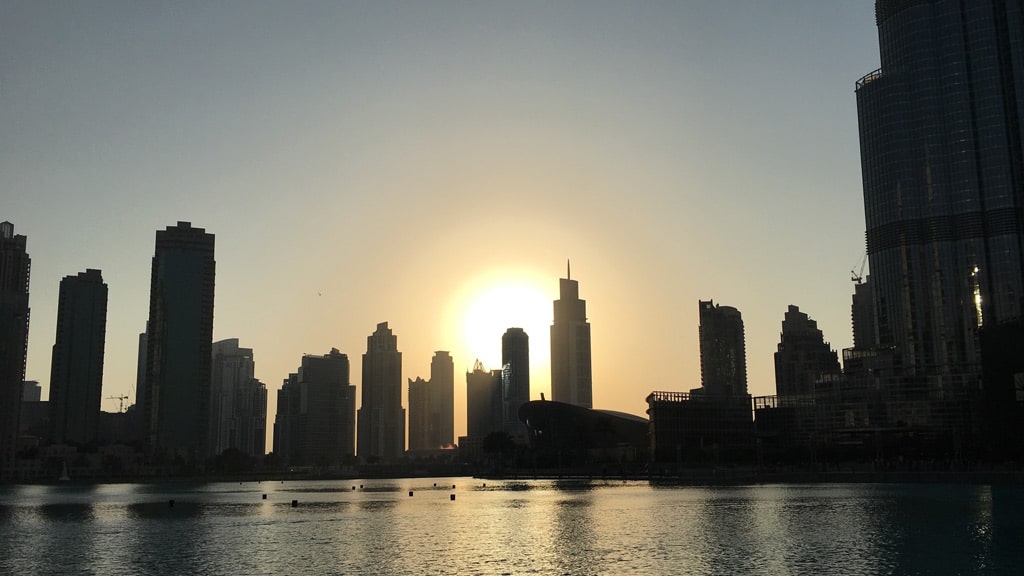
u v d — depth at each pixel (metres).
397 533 106.50
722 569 69.25
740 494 169.75
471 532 105.44
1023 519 101.62
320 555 84.44
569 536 96.75
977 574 64.81
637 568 71.00
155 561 82.62
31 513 165.62
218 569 76.25
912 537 86.31
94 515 156.12
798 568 68.69
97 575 74.25
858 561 71.62
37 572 76.75
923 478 184.12
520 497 193.25
